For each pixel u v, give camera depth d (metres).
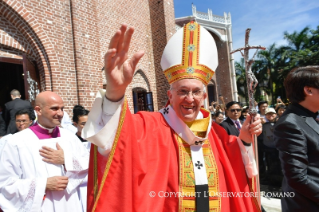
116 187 1.12
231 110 4.16
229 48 16.23
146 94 8.87
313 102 1.68
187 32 1.52
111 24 7.60
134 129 1.25
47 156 2.11
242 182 1.53
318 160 1.57
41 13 5.36
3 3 4.80
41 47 5.37
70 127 4.22
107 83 1.12
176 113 1.50
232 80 16.17
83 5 6.23
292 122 1.61
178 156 1.44
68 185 2.11
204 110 1.71
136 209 1.15
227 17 16.41
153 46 9.31
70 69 5.81
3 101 8.33
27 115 3.26
